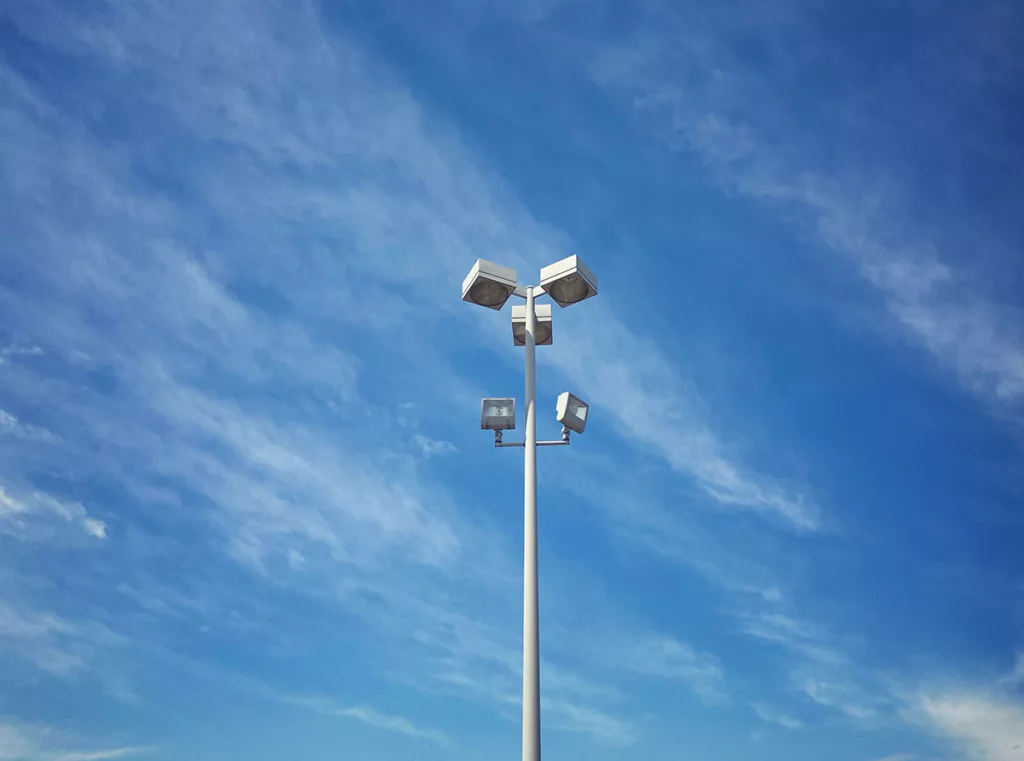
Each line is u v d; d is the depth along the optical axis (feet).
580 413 50.01
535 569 46.39
